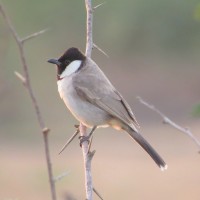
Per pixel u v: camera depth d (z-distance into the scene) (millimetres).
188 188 13203
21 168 14477
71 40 22828
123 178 13891
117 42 23703
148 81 22781
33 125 18328
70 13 22828
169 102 21125
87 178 4648
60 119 18688
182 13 23547
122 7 23625
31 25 22109
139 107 20766
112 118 6633
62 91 6730
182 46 23547
